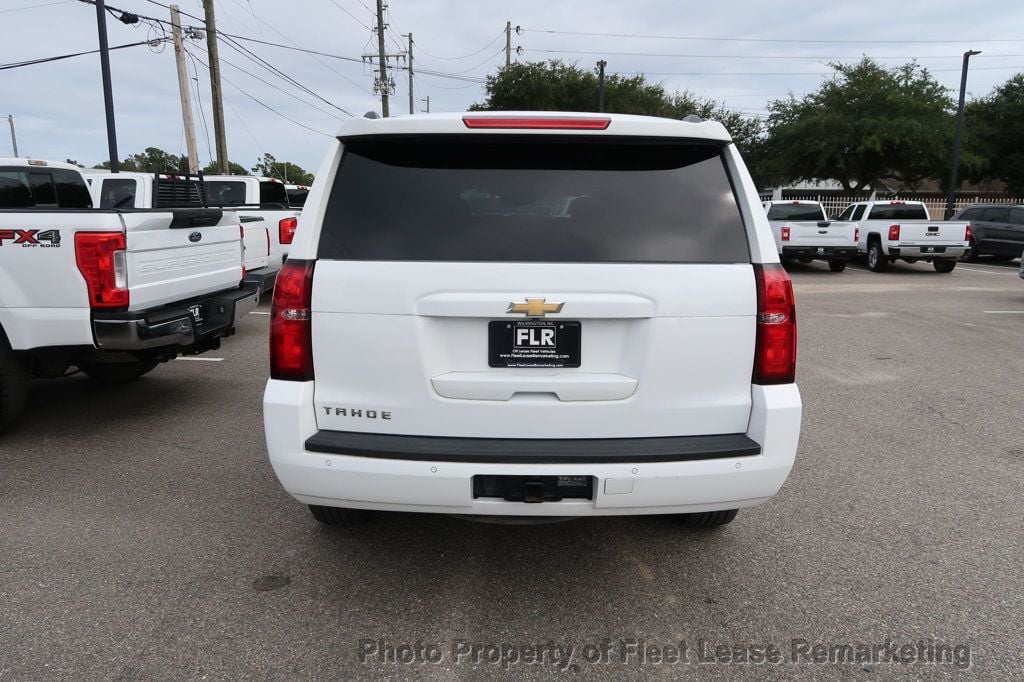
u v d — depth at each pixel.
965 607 2.93
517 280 2.49
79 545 3.36
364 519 3.41
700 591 3.03
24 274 4.28
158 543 3.39
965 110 35.16
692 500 2.58
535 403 2.54
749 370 2.61
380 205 2.61
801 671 2.52
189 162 20.06
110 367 6.20
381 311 2.51
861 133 30.78
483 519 2.71
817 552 3.38
